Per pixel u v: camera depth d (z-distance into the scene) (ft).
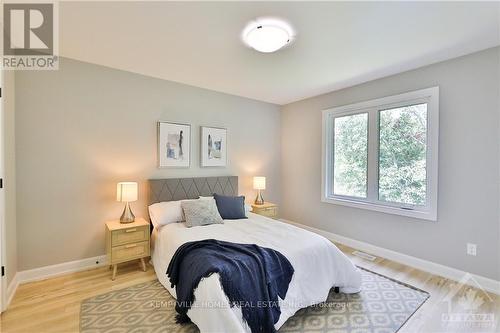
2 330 5.93
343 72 10.02
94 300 7.22
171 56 8.65
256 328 5.35
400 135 10.24
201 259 6.13
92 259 9.50
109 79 9.74
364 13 6.09
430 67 9.12
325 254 7.18
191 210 9.70
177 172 11.63
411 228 9.77
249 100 14.19
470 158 8.23
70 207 9.08
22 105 8.16
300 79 10.91
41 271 8.53
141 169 10.61
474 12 5.98
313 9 5.96
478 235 8.11
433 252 9.16
